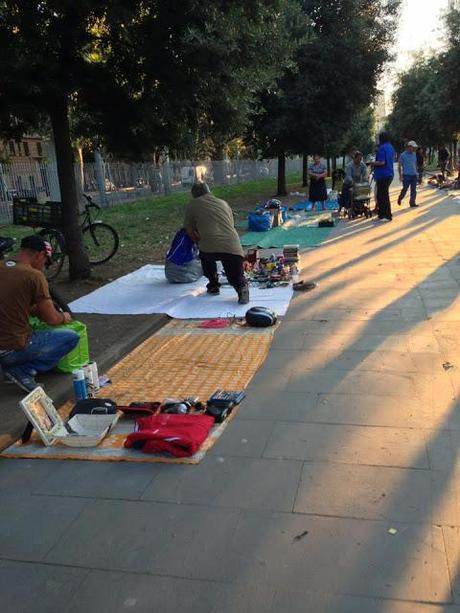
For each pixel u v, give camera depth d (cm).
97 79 751
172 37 695
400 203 1591
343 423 370
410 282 722
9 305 431
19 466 348
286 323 597
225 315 643
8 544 275
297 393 422
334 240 1102
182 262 796
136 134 830
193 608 226
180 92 743
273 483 309
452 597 222
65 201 828
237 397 412
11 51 615
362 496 291
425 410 379
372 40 2053
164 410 401
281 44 782
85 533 279
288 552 254
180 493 306
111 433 381
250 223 1234
